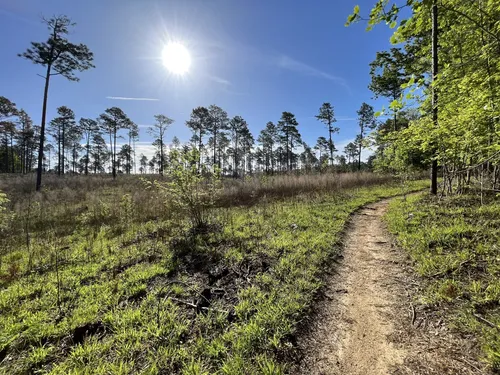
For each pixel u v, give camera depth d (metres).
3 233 7.39
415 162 11.52
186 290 3.66
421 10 2.79
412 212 6.42
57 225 8.45
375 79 16.50
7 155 38.44
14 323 2.99
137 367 2.31
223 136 39.00
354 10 2.77
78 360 2.40
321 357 2.40
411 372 2.15
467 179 6.83
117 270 4.49
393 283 3.60
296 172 20.05
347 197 10.52
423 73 8.09
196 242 5.61
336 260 4.57
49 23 16.28
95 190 16.45
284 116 37.75
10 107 25.20
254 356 2.38
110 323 2.93
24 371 2.32
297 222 6.72
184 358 2.39
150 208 9.40
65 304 3.40
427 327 2.63
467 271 3.32
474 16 4.01
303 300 3.24
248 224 6.81
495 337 2.27
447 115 4.05
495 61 3.29
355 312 3.06
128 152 47.38
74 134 38.34
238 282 3.80
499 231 4.04
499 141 3.12
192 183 6.66
